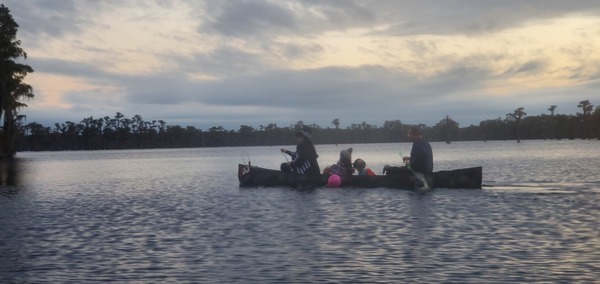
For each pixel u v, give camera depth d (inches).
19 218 546.3
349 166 841.5
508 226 447.2
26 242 415.2
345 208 572.7
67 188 938.1
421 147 769.6
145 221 514.3
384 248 373.1
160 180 1122.7
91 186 981.8
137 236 434.6
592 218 479.8
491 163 1647.4
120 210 602.5
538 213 514.0
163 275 313.9
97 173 1471.5
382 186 786.8
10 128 3302.2
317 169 845.8
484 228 440.5
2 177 1300.4
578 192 693.9
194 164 2064.5
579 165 1395.2
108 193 822.5
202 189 850.1
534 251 354.9
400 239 402.9
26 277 313.7
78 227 484.4
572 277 294.8
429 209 555.5
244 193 751.7
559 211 525.0
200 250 377.1
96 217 548.1
